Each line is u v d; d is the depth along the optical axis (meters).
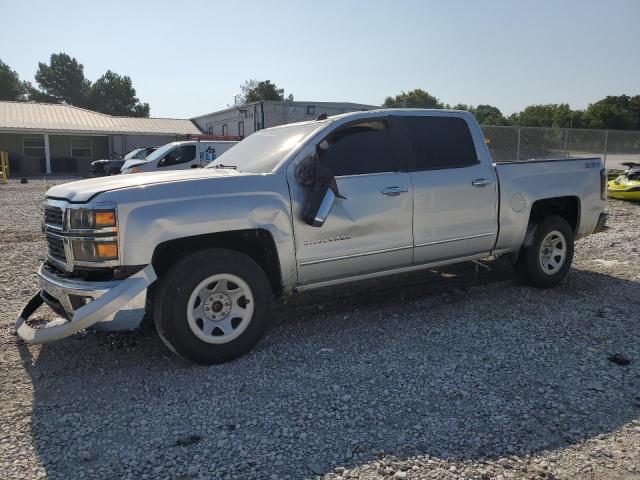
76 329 3.93
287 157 4.70
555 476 2.82
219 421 3.43
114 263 3.94
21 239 10.06
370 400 3.67
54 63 97.50
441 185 5.32
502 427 3.30
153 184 4.13
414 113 5.42
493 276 6.80
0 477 2.87
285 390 3.84
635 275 6.94
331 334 4.95
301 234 4.61
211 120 41.88
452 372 4.09
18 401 3.75
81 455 3.07
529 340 4.72
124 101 99.25
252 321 4.39
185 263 4.12
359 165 4.98
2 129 35.16
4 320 5.38
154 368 4.27
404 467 2.90
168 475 2.88
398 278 6.71
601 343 4.64
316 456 3.03
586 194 6.43
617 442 3.13
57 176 34.12
